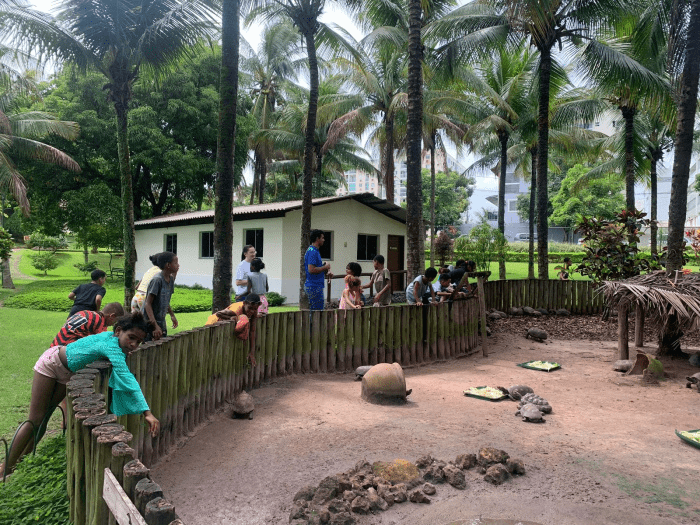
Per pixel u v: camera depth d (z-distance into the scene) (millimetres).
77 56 11203
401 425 5020
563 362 8578
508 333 11289
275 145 26641
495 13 15180
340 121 20453
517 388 6164
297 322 7223
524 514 3260
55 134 21391
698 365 7930
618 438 4750
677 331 8359
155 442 4105
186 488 3643
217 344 5477
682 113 9141
